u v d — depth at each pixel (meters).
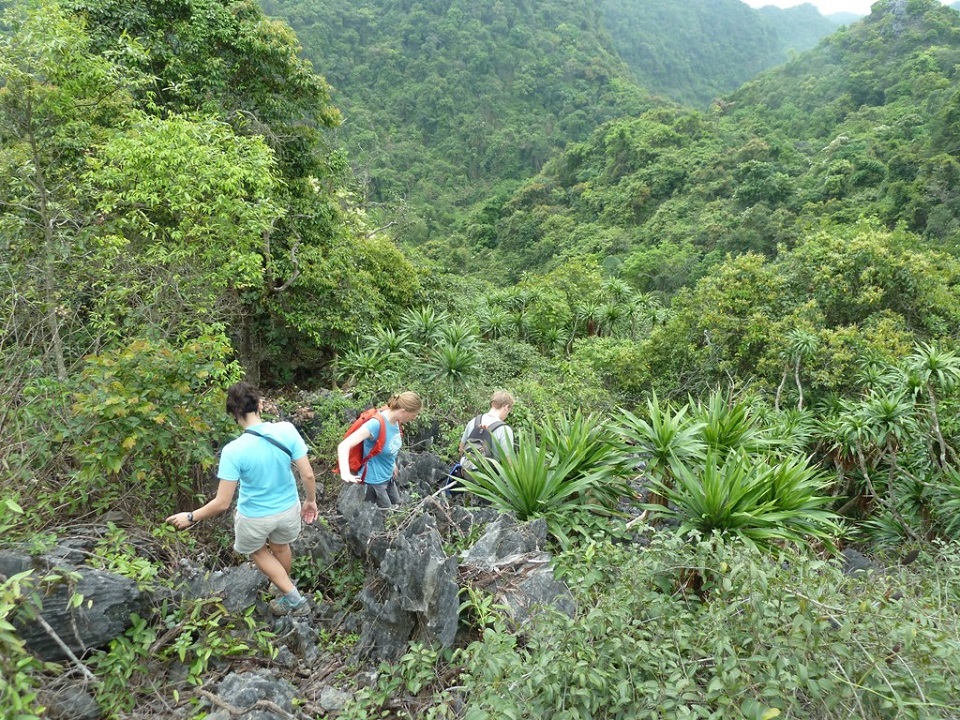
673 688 2.17
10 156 5.36
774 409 9.44
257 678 2.70
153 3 9.27
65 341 5.00
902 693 2.17
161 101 9.09
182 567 3.31
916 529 6.79
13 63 4.99
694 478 4.14
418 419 6.89
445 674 2.88
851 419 7.12
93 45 8.47
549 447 4.75
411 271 14.70
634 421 4.87
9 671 2.13
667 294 40.91
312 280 9.97
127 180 6.14
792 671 2.24
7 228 4.82
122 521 3.48
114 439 3.41
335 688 2.91
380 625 3.11
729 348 11.64
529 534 3.69
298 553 3.83
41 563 2.67
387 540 3.51
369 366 8.84
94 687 2.55
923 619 2.36
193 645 2.77
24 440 3.38
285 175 10.33
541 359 12.97
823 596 2.47
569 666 2.24
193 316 5.77
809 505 4.23
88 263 5.22
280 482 3.12
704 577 2.90
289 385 10.90
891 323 10.69
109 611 2.70
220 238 6.25
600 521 4.01
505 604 3.00
